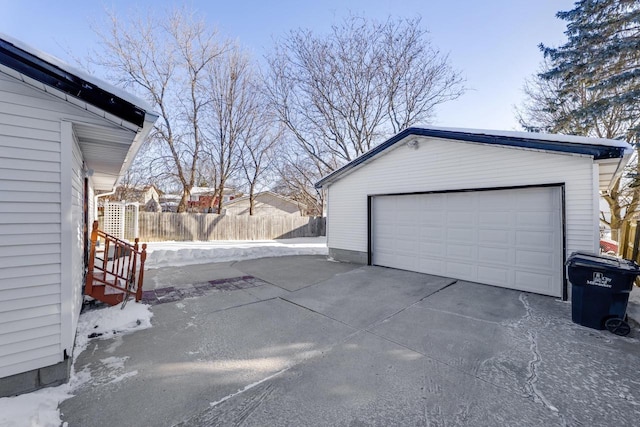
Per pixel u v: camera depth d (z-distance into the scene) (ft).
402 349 10.77
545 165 16.85
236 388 8.33
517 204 18.16
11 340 7.68
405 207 24.34
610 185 23.32
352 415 7.21
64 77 7.92
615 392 8.07
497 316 14.03
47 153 8.23
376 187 26.27
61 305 8.44
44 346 8.16
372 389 8.29
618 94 31.07
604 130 37.78
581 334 11.89
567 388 8.28
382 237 26.22
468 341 11.39
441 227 21.94
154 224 44.96
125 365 9.53
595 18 33.42
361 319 13.84
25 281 7.89
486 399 7.81
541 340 11.37
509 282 18.48
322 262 29.32
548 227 16.96
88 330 11.77
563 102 37.81
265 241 52.34
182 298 17.01
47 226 8.23
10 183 7.69
